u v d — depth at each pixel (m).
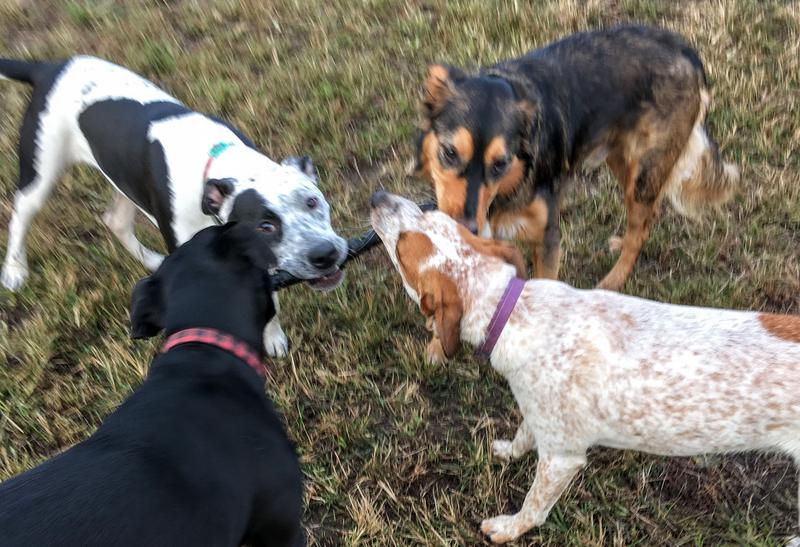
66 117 1.24
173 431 0.73
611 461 1.13
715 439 0.92
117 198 1.34
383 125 1.72
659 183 1.36
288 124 1.75
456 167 1.15
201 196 1.11
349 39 2.00
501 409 1.22
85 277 1.40
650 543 1.05
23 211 1.33
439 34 1.99
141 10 2.18
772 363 0.88
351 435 1.16
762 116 1.66
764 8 2.01
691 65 1.32
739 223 1.50
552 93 1.25
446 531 1.07
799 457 0.90
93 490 0.65
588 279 1.46
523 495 1.12
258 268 0.90
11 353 1.27
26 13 2.20
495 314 0.97
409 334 1.32
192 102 1.80
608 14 2.04
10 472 1.10
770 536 1.04
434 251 0.99
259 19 2.11
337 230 1.50
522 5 2.05
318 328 1.31
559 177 1.29
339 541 1.06
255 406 0.82
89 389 1.21
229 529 0.71
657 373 0.91
